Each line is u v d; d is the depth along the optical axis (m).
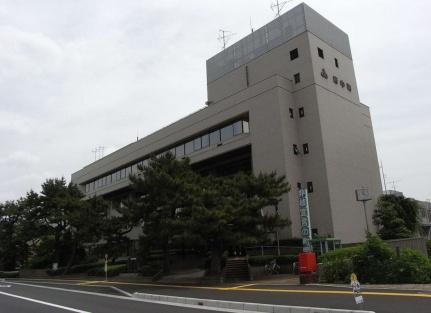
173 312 14.19
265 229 29.75
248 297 16.94
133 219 34.41
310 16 42.91
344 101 43.75
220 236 27.28
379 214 42.44
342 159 40.53
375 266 19.27
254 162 40.19
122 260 50.09
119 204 46.06
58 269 53.53
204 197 27.75
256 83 41.50
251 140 40.97
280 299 15.51
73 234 52.75
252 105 41.44
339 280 20.41
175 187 31.78
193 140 48.97
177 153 51.06
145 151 55.81
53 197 56.34
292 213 36.50
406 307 11.75
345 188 39.66
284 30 44.06
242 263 29.66
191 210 28.44
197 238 26.94
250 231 28.39
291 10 43.69
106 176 68.12
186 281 29.30
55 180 58.06
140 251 34.00
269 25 45.78
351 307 12.40
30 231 55.97
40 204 56.78
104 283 33.53
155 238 32.16
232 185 30.73
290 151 38.59
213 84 51.41
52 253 58.59
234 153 44.31
